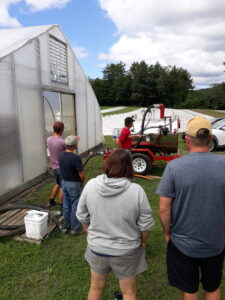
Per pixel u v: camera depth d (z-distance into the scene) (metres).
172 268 1.89
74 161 3.53
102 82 82.12
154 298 2.67
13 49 5.53
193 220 1.70
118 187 1.74
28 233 3.70
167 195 1.76
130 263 1.83
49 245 3.61
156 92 77.56
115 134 8.78
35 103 6.43
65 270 3.09
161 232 3.96
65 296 2.68
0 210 4.43
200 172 1.66
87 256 1.98
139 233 1.87
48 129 8.34
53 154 4.49
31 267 3.14
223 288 2.76
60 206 4.81
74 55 9.01
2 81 5.15
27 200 5.30
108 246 1.79
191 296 1.84
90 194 1.83
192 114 39.47
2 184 5.16
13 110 5.51
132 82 79.25
